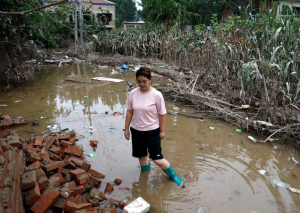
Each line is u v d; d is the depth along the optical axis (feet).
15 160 8.10
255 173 11.05
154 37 47.93
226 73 22.62
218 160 12.11
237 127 16.10
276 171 11.20
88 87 26.76
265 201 9.21
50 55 56.39
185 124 16.60
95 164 11.64
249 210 8.74
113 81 29.55
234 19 26.37
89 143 13.79
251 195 9.55
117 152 12.80
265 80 17.63
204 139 14.39
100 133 15.07
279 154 12.74
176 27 43.65
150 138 9.57
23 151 9.84
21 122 16.12
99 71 36.96
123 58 45.88
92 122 16.85
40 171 8.68
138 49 49.42
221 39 26.68
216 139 14.40
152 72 34.91
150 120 9.43
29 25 25.59
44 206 7.53
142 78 8.94
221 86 22.02
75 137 14.48
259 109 16.26
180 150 13.08
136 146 10.01
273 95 16.38
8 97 22.80
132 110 9.94
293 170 11.28
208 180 10.51
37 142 12.24
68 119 17.39
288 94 17.81
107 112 18.61
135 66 39.93
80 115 18.25
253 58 18.83
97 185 9.98
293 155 12.67
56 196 7.79
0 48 26.73
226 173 11.02
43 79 30.86
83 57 50.29
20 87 26.63
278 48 18.11
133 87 26.25
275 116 15.42
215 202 9.16
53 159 11.09
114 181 10.27
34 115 18.11
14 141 9.62
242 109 18.25
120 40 52.90
